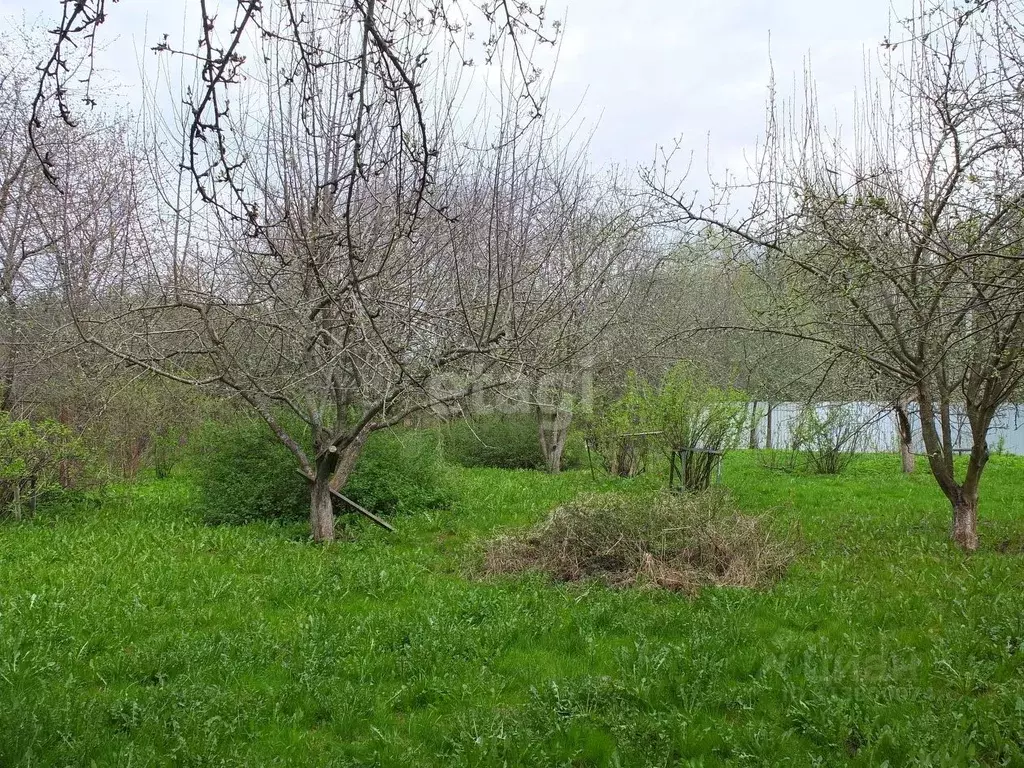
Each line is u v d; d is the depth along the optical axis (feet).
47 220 41.24
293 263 26.16
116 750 12.01
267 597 20.76
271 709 13.74
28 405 41.37
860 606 19.49
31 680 14.49
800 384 40.73
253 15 9.14
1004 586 21.22
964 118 23.11
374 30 9.81
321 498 29.55
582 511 25.14
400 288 26.14
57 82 9.74
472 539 29.14
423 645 16.49
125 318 32.45
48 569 23.59
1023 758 11.83
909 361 26.20
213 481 34.37
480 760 11.93
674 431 42.09
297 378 27.68
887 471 57.31
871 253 23.24
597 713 13.64
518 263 28.25
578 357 40.83
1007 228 19.67
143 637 17.37
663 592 21.18
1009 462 62.64
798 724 13.23
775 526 29.66
